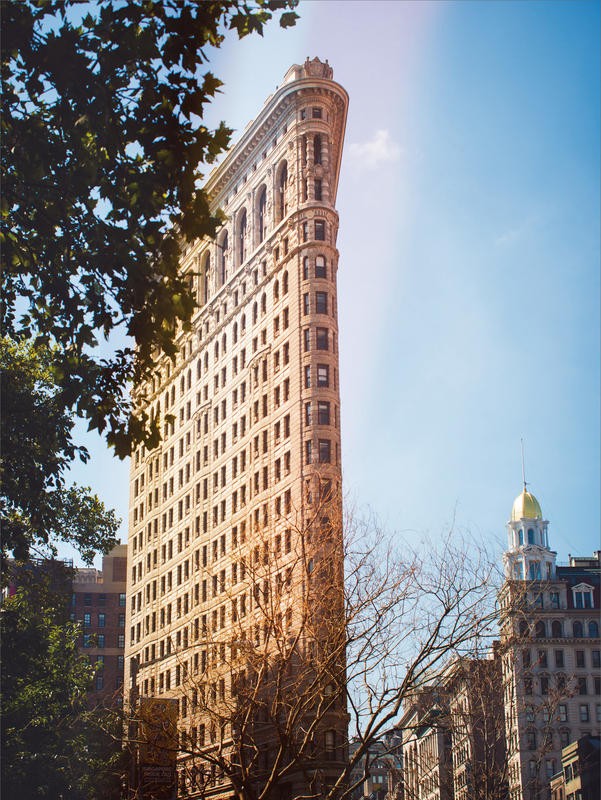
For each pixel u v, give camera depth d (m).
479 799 70.88
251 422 122.56
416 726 47.19
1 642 47.81
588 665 164.00
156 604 145.50
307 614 48.88
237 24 25.58
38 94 26.27
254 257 129.00
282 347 118.00
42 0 25.31
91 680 66.31
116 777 63.03
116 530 58.56
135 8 24.84
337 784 42.06
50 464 38.56
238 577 113.81
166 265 26.34
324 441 110.25
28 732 54.69
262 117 128.38
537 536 185.00
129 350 28.92
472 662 56.09
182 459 144.25
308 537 62.22
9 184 27.42
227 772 46.19
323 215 118.31
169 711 54.41
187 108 24.84
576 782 137.38
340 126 127.19
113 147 25.88
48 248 28.58
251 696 46.09
